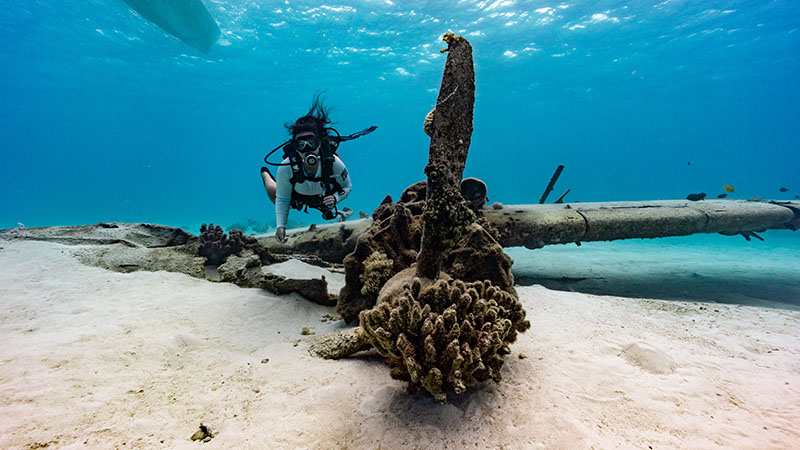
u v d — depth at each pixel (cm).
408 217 422
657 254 1128
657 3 2077
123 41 2744
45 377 226
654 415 188
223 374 256
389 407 202
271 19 2247
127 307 377
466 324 207
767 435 170
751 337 301
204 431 186
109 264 521
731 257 1044
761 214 689
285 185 376
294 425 189
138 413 200
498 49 2642
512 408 197
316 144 352
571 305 396
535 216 625
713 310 386
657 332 312
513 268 865
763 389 212
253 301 420
